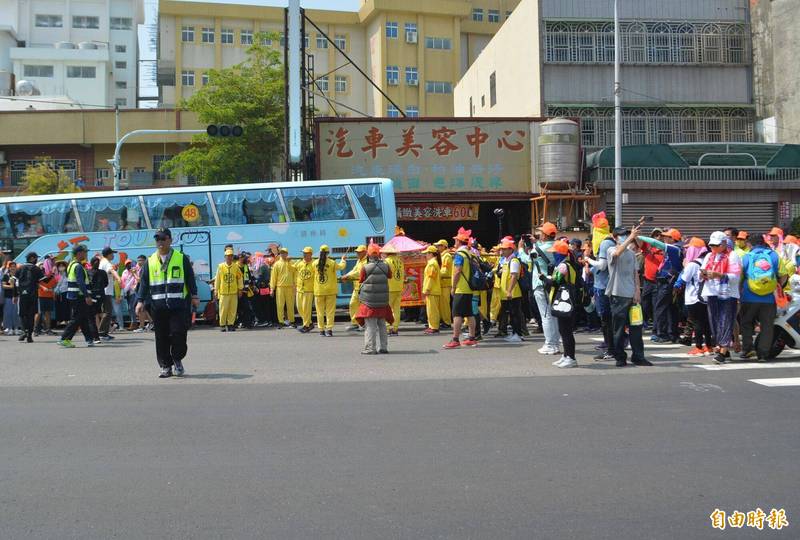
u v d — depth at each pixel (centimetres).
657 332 1443
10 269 1848
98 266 1564
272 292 1920
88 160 4656
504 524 489
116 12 7406
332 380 1016
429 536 470
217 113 3797
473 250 1438
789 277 1337
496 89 4006
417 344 1454
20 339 1612
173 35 5900
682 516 503
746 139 3450
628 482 570
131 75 7438
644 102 3406
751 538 468
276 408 834
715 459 628
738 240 1243
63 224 2105
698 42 3459
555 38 3381
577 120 2809
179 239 2091
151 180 4625
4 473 606
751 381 979
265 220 2105
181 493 555
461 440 691
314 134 2783
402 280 1669
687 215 2939
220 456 648
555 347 1273
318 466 616
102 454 657
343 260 1827
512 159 2798
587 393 905
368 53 6147
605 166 2878
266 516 507
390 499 537
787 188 2964
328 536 472
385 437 704
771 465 611
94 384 1002
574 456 638
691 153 2986
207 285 2080
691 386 945
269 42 5934
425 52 5984
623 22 3422
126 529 487
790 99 3319
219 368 1136
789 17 3322
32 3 7162
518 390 929
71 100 5459
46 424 768
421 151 2775
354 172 2762
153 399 892
